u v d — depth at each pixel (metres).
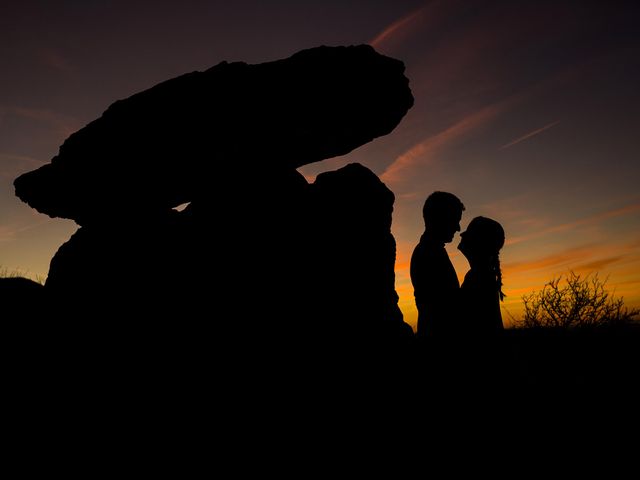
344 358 4.79
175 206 6.36
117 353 4.90
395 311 5.25
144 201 6.07
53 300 5.59
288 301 5.05
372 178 5.65
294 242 5.29
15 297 6.06
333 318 4.98
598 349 6.38
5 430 4.17
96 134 5.96
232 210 5.49
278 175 5.62
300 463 3.93
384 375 4.73
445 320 3.62
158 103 5.75
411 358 4.88
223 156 5.74
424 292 3.74
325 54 5.61
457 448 3.40
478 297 3.64
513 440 3.45
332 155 6.20
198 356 4.79
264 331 4.90
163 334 4.97
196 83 5.71
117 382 4.64
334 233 5.31
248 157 5.70
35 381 4.72
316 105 5.56
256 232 5.35
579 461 3.67
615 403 4.88
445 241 3.94
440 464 3.49
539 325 7.22
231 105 5.59
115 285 5.40
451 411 3.47
